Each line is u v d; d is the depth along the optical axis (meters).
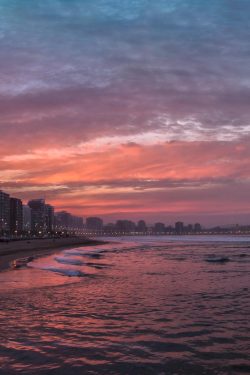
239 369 9.75
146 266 45.72
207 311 17.38
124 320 15.38
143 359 10.46
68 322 14.95
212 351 11.26
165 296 21.94
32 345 11.64
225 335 13.09
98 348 11.41
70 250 98.38
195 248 112.00
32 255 71.06
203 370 9.66
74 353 10.89
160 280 30.47
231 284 27.84
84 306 18.55
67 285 26.92
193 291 24.08
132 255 73.94
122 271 38.66
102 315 16.36
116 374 9.30
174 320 15.43
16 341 12.09
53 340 12.26
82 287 25.83
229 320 15.43
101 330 13.66
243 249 102.44
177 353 11.04
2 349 11.20
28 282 28.64
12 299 20.66
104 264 49.41
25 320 15.27
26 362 10.06
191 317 16.05
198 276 33.72
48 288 25.28
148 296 21.89
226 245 143.38
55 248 109.75
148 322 15.03
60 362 10.10
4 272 36.78
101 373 9.34
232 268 42.47
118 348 11.45
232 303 19.53
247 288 25.59
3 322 14.90
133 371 9.52
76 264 49.12
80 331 13.49
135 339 12.49
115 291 23.91
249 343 12.13
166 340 12.41
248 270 39.84
